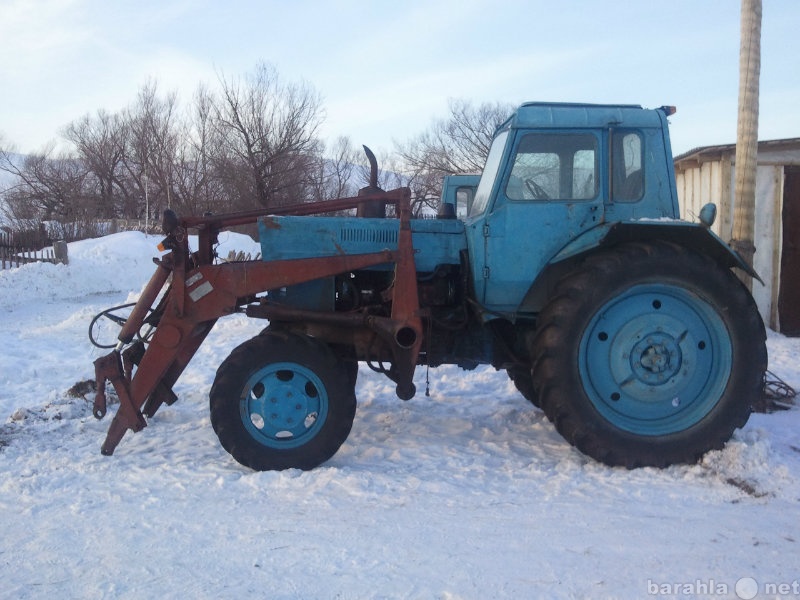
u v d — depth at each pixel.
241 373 4.54
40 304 15.16
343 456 4.87
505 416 5.89
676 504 3.94
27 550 3.38
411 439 5.29
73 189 37.84
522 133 4.77
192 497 4.05
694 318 4.64
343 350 5.08
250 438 4.55
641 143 4.77
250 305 4.82
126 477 4.38
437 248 5.03
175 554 3.34
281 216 5.05
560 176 4.82
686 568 3.20
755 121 8.32
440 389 7.04
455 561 3.26
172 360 4.74
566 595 2.97
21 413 5.79
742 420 4.59
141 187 36.75
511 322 4.87
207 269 4.71
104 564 3.24
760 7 8.14
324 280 4.98
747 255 8.44
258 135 29.36
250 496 4.07
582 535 3.54
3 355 8.34
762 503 3.93
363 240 4.98
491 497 4.05
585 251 4.57
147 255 21.11
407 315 4.70
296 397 4.61
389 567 3.21
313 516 3.78
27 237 19.61
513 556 3.32
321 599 2.94
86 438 5.27
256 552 3.36
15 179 45.12
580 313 4.46
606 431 4.52
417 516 3.78
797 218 10.26
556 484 4.25
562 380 4.48
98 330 10.24
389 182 33.53
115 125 38.97
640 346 4.61
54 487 4.21
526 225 4.75
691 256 4.50
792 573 3.14
